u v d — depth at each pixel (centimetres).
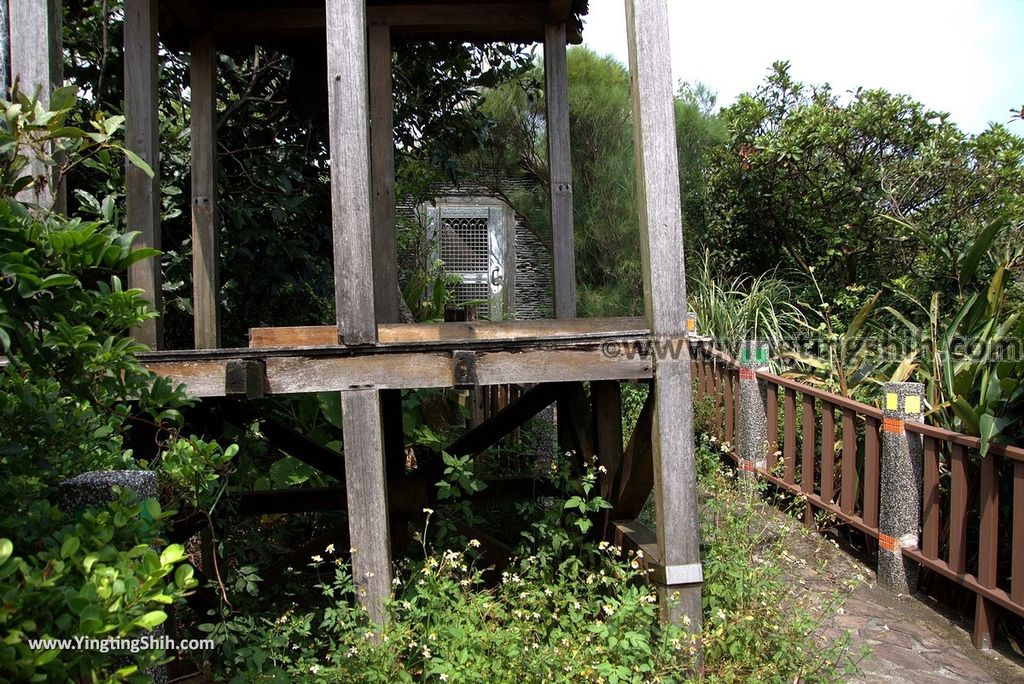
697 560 323
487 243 1308
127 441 400
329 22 309
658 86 322
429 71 685
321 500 464
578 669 284
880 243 999
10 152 217
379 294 482
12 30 311
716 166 1092
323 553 446
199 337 467
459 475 368
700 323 860
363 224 312
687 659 307
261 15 494
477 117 738
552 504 432
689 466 324
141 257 213
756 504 456
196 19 474
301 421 602
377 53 496
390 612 304
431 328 388
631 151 1097
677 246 324
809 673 317
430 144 721
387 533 312
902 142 983
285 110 616
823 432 539
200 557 473
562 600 327
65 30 586
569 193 496
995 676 365
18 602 146
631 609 304
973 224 866
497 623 316
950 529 416
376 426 312
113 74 598
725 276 1073
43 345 210
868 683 349
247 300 606
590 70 1108
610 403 422
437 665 278
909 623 418
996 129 909
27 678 140
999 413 403
